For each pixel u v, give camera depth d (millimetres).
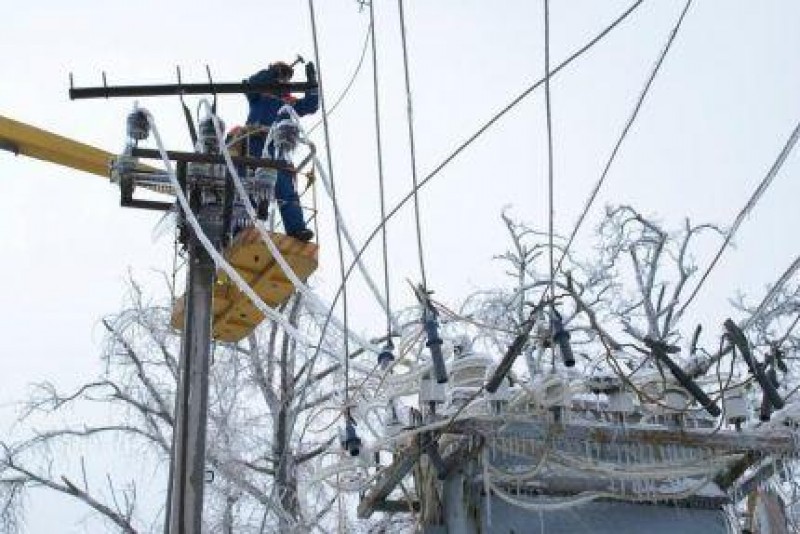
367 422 9188
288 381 18125
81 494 17797
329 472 9086
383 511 9906
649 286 18125
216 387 18016
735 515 9484
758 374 8273
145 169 11125
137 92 11586
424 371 8766
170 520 9172
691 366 9055
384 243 9023
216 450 17094
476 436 8516
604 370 8750
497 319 14516
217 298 11336
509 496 8680
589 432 8461
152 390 18500
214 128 11023
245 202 9680
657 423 9000
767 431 8680
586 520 9102
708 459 8695
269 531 16500
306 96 12109
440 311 8578
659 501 9242
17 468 17828
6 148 15062
